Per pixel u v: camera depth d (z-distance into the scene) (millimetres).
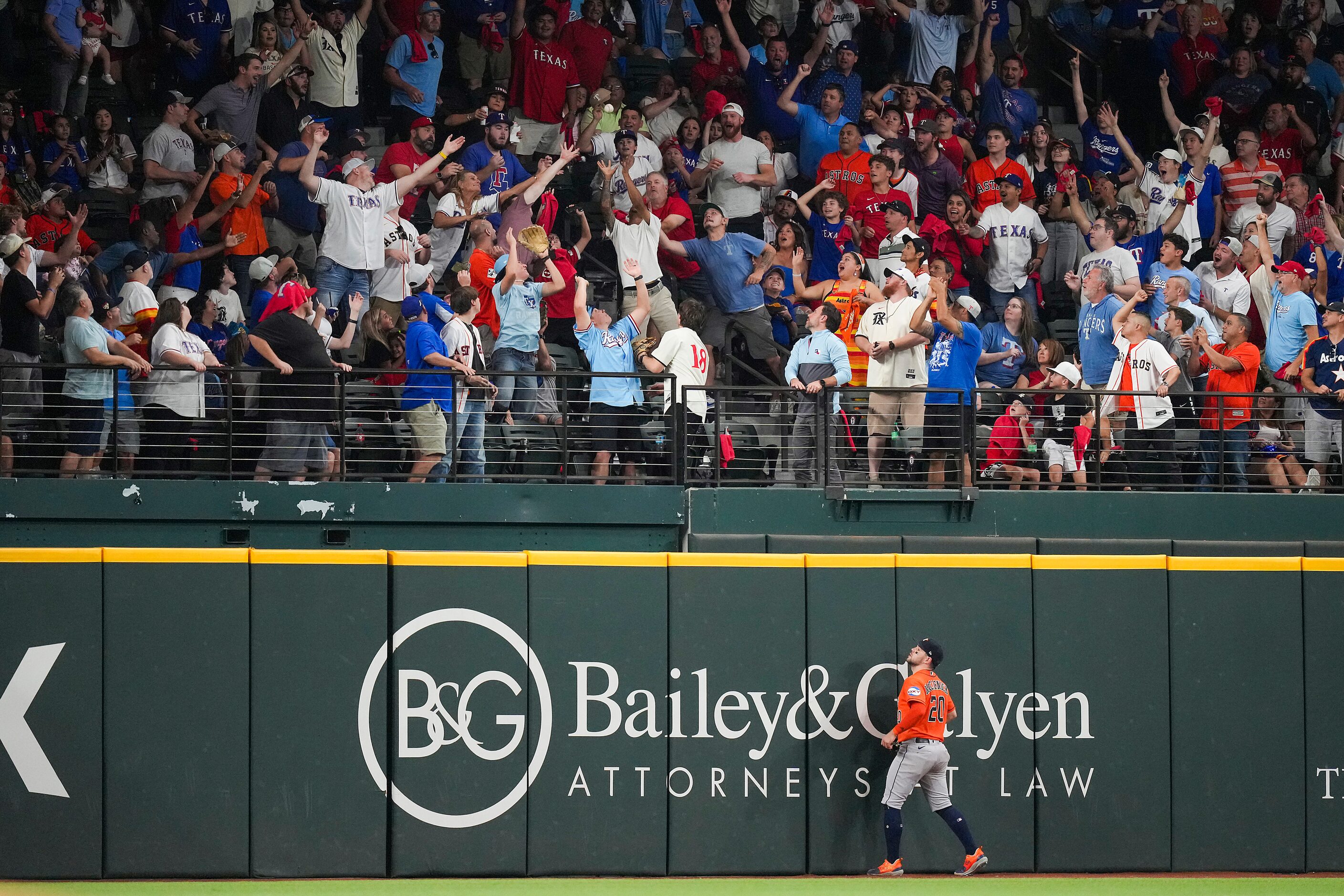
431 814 37000
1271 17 65688
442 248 52375
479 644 37531
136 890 34344
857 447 44031
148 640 36188
